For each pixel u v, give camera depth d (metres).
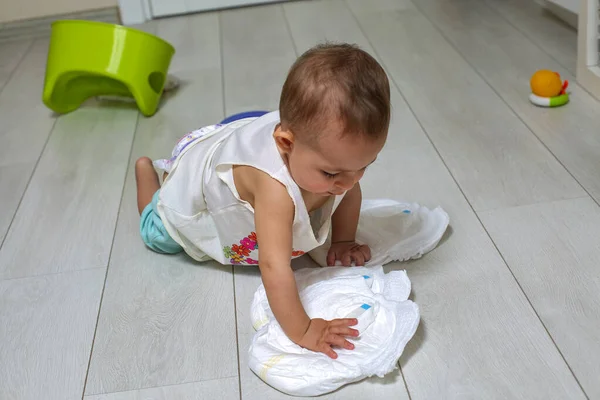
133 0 2.52
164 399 0.92
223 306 1.08
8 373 0.99
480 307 1.01
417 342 0.96
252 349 0.94
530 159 1.41
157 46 1.78
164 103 1.86
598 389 0.86
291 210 0.93
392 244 1.15
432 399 0.87
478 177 1.36
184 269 1.17
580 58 1.68
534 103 1.63
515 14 2.25
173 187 1.12
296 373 0.89
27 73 2.19
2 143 1.72
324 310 0.98
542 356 0.92
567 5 2.01
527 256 1.11
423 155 1.47
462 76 1.83
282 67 2.01
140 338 1.03
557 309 0.99
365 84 0.81
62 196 1.44
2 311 1.11
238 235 1.07
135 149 1.62
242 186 0.98
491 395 0.87
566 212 1.22
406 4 2.45
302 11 2.49
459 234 1.19
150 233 1.19
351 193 1.09
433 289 1.06
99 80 1.85
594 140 1.45
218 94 1.88
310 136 0.83
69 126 1.78
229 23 2.44
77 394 0.94
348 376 0.88
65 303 1.12
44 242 1.29
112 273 1.18
